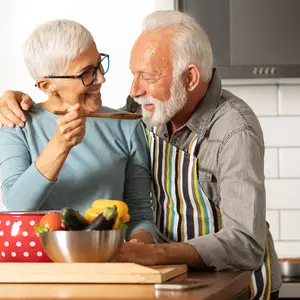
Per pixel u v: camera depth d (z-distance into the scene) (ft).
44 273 6.12
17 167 8.46
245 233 7.78
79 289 5.77
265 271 8.77
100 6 13.57
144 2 13.51
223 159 8.23
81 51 8.38
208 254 7.45
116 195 8.73
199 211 8.73
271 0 12.62
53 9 13.62
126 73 13.58
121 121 9.03
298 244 13.85
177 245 7.37
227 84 13.76
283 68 12.64
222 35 12.71
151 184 9.12
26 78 13.73
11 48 13.71
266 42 12.65
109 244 6.28
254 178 7.99
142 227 8.63
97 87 8.58
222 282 6.34
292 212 13.87
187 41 8.56
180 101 8.55
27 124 8.69
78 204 8.56
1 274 6.14
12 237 6.90
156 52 8.48
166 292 5.63
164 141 8.95
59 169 7.94
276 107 13.82
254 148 8.14
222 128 8.43
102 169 8.66
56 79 8.46
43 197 8.00
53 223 6.35
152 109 8.61
